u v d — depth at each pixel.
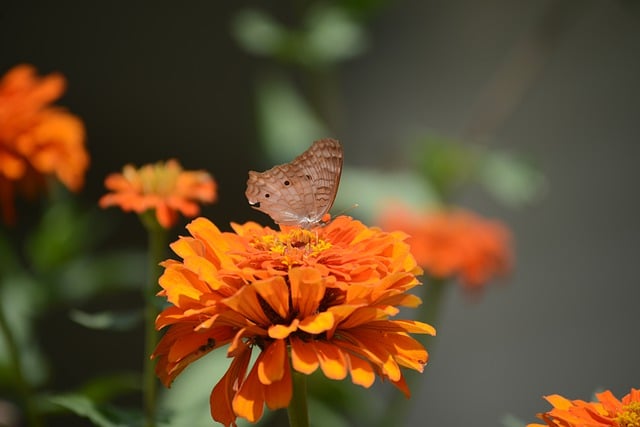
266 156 1.04
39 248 1.00
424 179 1.05
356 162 1.58
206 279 0.70
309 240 0.73
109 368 1.46
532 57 1.14
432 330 0.72
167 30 1.58
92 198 1.52
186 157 1.58
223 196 1.58
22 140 0.86
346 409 0.97
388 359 0.71
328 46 1.03
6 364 0.91
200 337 0.71
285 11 1.56
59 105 1.53
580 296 1.57
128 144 1.56
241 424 0.85
